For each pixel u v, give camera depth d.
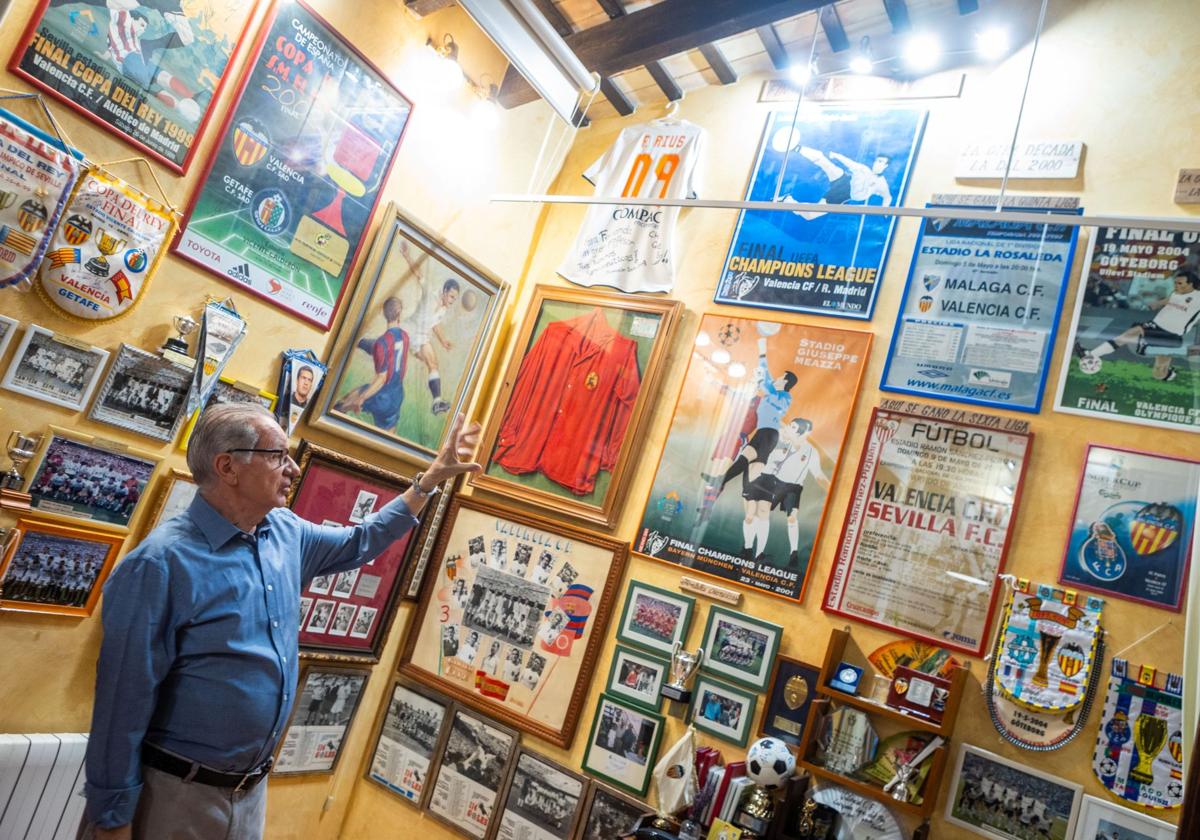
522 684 4.32
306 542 2.70
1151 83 3.69
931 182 4.07
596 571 4.28
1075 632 3.22
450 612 4.64
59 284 3.06
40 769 3.09
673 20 4.29
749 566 3.95
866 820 3.32
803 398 4.05
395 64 4.19
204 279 3.55
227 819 2.31
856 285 4.10
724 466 4.15
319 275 3.98
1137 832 2.94
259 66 3.60
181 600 2.23
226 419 2.38
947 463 3.65
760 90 4.72
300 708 4.21
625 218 4.88
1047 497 3.44
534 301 4.96
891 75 4.35
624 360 4.57
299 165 3.82
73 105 3.03
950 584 3.50
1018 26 4.06
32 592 3.13
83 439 3.21
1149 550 3.20
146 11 3.21
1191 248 3.44
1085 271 3.60
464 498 4.80
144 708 2.15
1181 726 2.97
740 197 4.59
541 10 4.68
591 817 3.94
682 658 3.87
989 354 3.71
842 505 3.83
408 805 4.46
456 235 4.66
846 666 3.49
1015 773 3.18
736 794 3.31
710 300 4.48
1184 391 3.31
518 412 4.81
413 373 4.48
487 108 4.71
